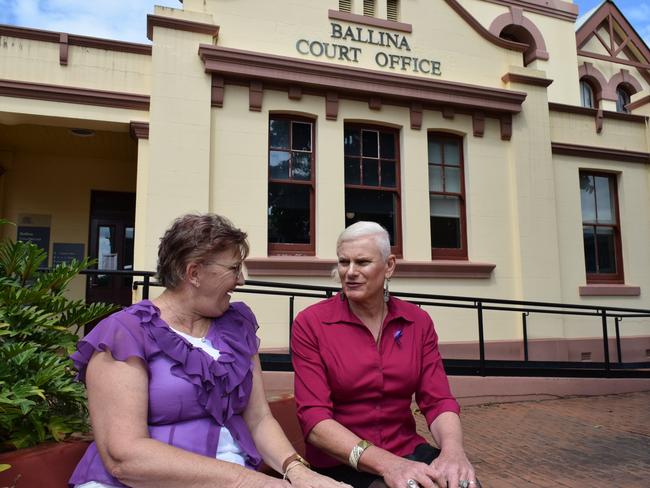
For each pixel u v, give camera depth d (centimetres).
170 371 183
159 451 163
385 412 232
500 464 404
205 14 683
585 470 390
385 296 249
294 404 292
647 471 388
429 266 755
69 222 870
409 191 772
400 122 779
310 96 731
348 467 222
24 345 230
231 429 198
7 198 842
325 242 718
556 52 1184
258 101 698
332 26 757
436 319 764
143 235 652
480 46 845
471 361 659
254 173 693
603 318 688
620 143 966
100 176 895
